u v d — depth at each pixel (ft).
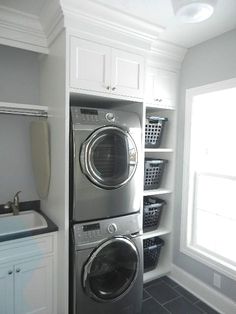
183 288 8.07
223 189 7.35
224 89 6.88
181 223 8.30
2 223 6.82
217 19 6.06
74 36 5.55
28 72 7.39
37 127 6.79
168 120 8.57
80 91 5.70
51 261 6.16
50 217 6.75
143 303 7.29
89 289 5.80
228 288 6.86
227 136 7.29
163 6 5.51
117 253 6.33
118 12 5.69
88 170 5.64
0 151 7.11
